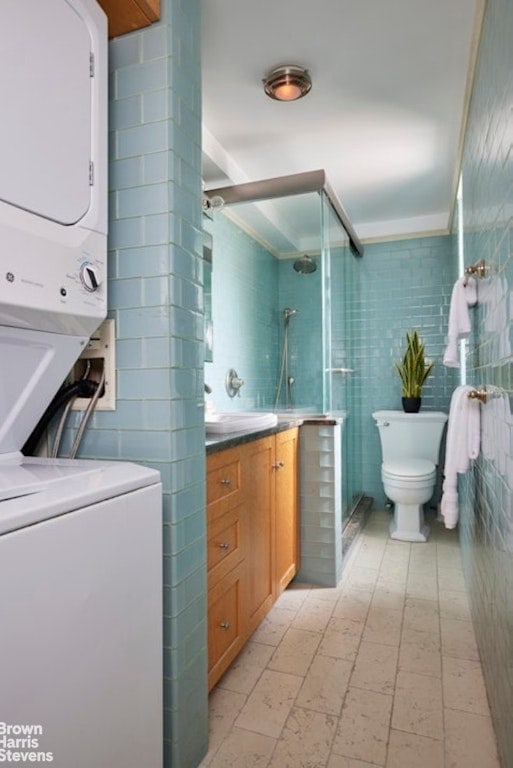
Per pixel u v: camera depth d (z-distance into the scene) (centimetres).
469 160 212
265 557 195
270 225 282
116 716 86
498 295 131
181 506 121
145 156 121
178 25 123
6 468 103
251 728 139
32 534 69
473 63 183
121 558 88
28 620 68
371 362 376
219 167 253
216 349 265
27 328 96
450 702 149
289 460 229
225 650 156
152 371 120
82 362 131
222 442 152
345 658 174
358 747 132
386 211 354
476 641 183
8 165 86
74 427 129
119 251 123
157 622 99
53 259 96
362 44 180
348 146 256
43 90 93
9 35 86
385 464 314
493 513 145
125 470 101
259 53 184
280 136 245
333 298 298
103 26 112
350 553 278
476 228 185
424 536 301
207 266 252
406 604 216
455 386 340
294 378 281
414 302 367
